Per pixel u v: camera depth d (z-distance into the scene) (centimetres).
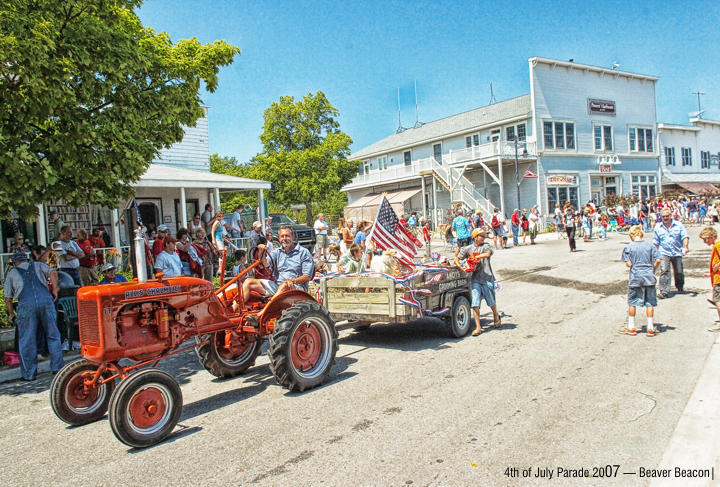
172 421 464
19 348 697
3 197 686
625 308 948
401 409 502
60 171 752
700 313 862
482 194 3606
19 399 621
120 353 469
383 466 383
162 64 899
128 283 496
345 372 646
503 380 575
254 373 676
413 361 679
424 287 749
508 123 3441
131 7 953
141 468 406
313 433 455
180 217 1997
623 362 619
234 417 508
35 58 650
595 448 396
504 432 434
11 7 681
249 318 597
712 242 735
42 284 706
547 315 929
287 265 668
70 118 750
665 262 1024
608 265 1552
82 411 520
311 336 595
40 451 455
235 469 394
